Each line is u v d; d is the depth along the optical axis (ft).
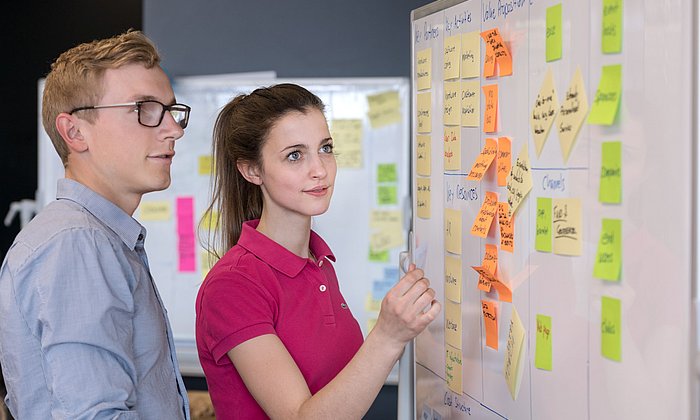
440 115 5.99
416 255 6.52
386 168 12.44
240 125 6.31
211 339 5.92
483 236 5.23
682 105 3.41
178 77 12.86
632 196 3.76
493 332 5.23
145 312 5.24
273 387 5.59
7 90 17.65
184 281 12.64
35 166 17.69
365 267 12.51
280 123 6.09
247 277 5.94
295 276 6.15
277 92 6.24
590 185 4.09
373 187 12.46
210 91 12.60
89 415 4.58
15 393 4.86
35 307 4.71
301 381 5.63
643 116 3.66
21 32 17.62
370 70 12.71
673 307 3.51
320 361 6.09
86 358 4.66
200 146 12.62
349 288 12.52
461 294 5.72
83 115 5.25
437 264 6.12
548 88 4.46
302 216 6.28
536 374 4.70
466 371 5.68
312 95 6.28
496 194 5.15
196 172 12.62
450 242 5.87
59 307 4.66
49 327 4.65
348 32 12.71
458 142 5.69
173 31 12.85
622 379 3.89
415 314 5.23
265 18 12.77
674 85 3.46
